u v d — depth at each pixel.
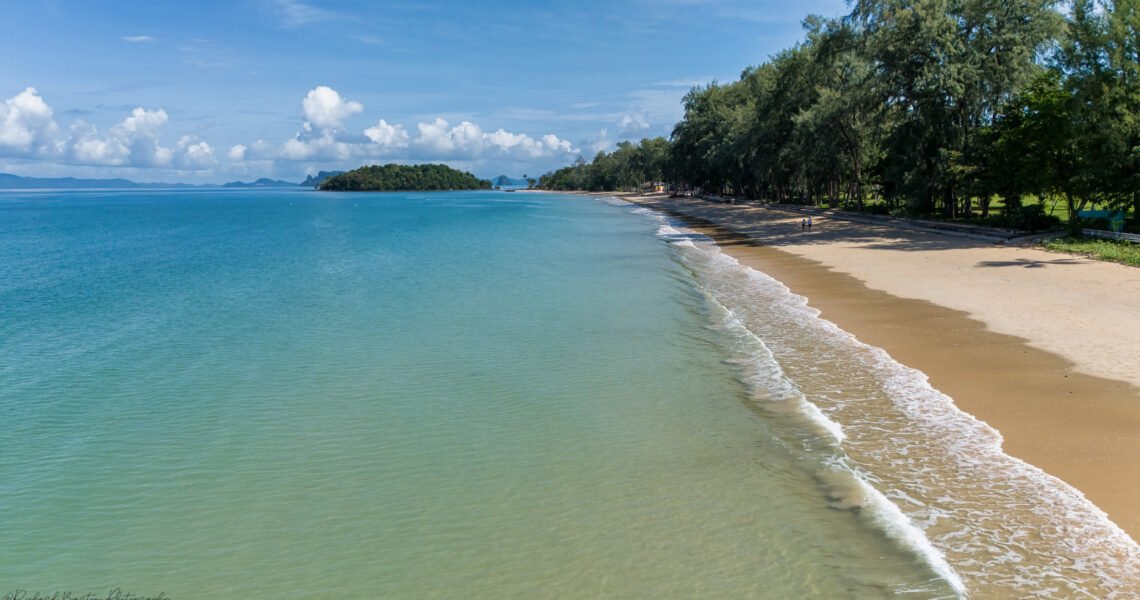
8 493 9.41
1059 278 21.75
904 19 40.75
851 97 49.00
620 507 8.48
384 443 10.77
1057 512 7.55
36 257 41.16
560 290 24.38
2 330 19.33
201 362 15.64
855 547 7.25
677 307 20.56
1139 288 19.41
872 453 9.42
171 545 8.10
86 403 12.96
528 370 14.33
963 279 22.89
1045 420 10.12
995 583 6.43
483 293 24.03
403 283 26.92
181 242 51.78
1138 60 28.83
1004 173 35.41
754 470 9.24
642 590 6.83
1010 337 14.92
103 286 27.97
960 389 11.77
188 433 11.41
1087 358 13.01
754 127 69.62
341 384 13.78
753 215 69.19
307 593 7.11
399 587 7.11
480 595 6.90
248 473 9.88
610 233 54.00
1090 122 29.38
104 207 143.88
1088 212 38.69
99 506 9.06
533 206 124.69
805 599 6.50
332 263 35.09
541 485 9.16
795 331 16.80
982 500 7.93
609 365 14.51
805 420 10.77
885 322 17.22
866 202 69.44
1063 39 30.98
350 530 8.27
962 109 39.69
